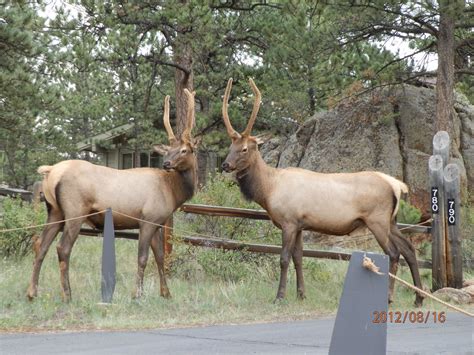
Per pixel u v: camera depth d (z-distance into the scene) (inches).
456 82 864.9
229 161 450.0
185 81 852.6
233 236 553.6
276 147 914.1
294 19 779.4
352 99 794.8
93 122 1418.6
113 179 435.2
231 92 965.8
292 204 452.8
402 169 766.5
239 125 973.8
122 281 501.7
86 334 347.9
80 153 1475.1
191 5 766.5
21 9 732.7
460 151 796.0
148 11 807.7
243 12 918.4
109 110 1154.0
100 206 430.0
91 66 815.1
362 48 815.7
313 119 836.0
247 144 455.2
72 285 475.2
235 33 904.3
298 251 466.9
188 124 452.8
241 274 514.3
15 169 1338.6
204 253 522.3
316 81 794.2
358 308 226.7
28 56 745.6
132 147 1210.6
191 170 453.4
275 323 389.7
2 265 536.7
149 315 403.9
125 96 1157.1
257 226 555.5
